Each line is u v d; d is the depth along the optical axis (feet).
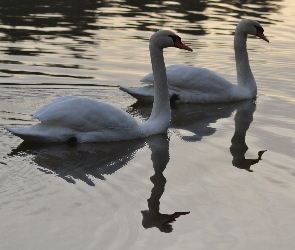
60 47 69.05
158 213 30.48
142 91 52.44
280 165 38.04
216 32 80.02
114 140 42.65
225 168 37.47
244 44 57.11
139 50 69.05
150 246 26.99
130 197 32.37
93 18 86.58
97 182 34.40
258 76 62.18
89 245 26.73
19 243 26.68
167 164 38.17
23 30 76.95
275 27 85.35
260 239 28.14
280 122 48.16
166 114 45.50
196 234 28.40
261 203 32.17
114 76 58.95
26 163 37.22
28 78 56.65
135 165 37.91
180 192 33.40
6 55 64.59
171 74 54.75
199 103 54.90
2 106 48.55
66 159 38.47
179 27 82.28
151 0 104.68
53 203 30.99
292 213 31.01
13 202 30.86
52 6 94.17
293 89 58.23
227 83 55.52
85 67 61.41
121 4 99.60
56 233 27.71
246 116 50.19
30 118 44.62
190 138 43.98
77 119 41.37
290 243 27.81
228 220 30.07
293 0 110.73
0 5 92.73
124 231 28.27
